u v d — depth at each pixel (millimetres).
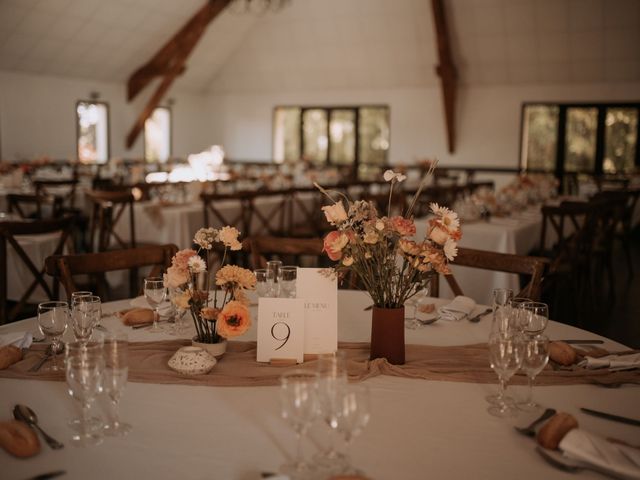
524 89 11836
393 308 1788
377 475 1209
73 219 3625
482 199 5883
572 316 5176
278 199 7012
